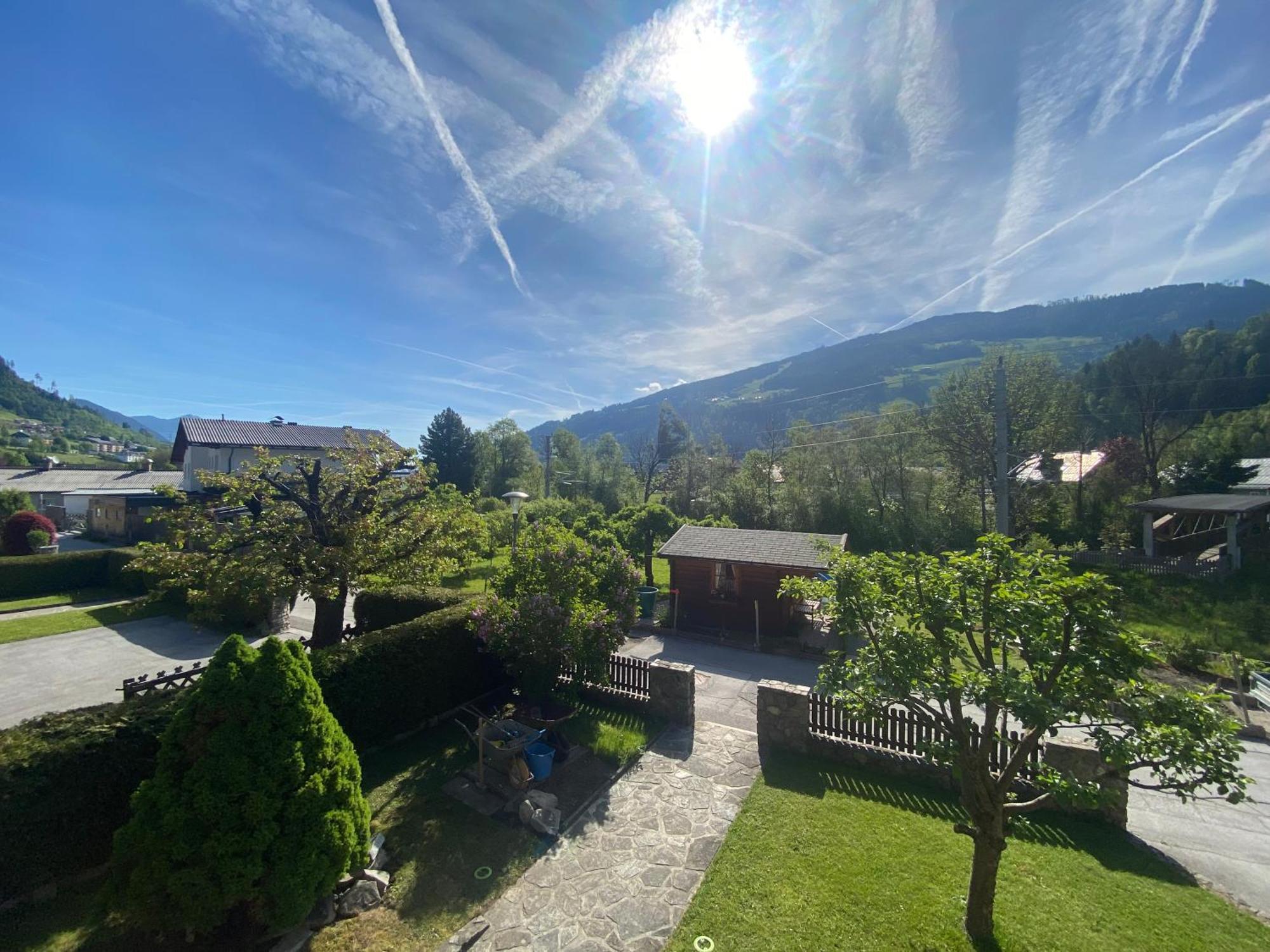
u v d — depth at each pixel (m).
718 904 5.00
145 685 8.50
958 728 4.57
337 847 4.62
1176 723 3.79
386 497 11.59
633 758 7.95
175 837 4.10
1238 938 4.63
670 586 17.38
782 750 8.24
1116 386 33.66
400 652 8.20
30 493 37.09
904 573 4.85
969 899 4.59
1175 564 20.62
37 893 4.67
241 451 27.52
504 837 5.99
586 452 64.25
